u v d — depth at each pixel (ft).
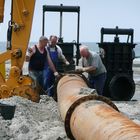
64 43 64.59
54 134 35.06
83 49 49.90
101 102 29.81
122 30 64.80
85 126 26.73
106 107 28.30
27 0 48.39
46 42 52.31
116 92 64.18
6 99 45.16
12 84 47.19
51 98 49.14
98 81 51.34
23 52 48.06
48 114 43.24
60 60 56.65
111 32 64.64
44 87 53.11
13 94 47.01
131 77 64.54
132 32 64.80
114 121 24.61
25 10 48.21
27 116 40.86
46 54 52.85
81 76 47.75
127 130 22.58
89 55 50.03
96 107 28.40
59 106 39.47
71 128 29.91
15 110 40.70
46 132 35.99
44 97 48.98
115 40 65.00
